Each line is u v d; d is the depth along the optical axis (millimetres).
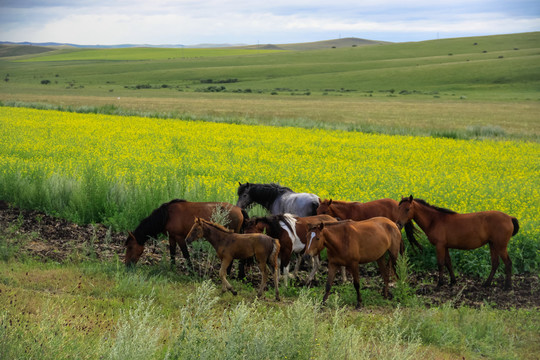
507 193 17703
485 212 11367
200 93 110812
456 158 27469
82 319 6988
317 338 6070
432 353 7254
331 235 9719
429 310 8945
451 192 17344
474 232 11180
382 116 59469
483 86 113188
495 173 23734
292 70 154750
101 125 37531
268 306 9242
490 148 32125
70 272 10016
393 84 123375
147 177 17031
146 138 31188
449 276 12047
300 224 11008
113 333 6707
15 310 7055
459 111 68125
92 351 5590
